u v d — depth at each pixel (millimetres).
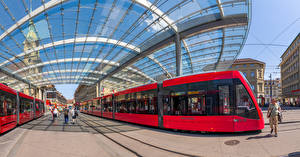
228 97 9500
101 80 42094
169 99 11844
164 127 11969
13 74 31812
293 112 22984
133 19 17344
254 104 9508
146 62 28297
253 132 9602
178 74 17156
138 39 20969
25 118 19109
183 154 6648
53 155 6816
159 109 12578
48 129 14344
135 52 24016
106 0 14664
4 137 11047
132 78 38594
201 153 6625
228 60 26547
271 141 7504
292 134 8539
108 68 33969
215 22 15828
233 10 14875
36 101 27547
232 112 9328
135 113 15453
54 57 27719
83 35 20688
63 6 15219
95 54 27219
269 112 8672
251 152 6316
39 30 18547
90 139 9859
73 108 18469
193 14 15898
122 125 16203
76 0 14570
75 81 48438
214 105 9742
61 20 17328
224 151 6676
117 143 8758
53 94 55969
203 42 20578
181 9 15125
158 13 15672
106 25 18594
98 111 29406
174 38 18062
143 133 11445
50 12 15805
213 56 24922
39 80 43156
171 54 24875
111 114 21953
